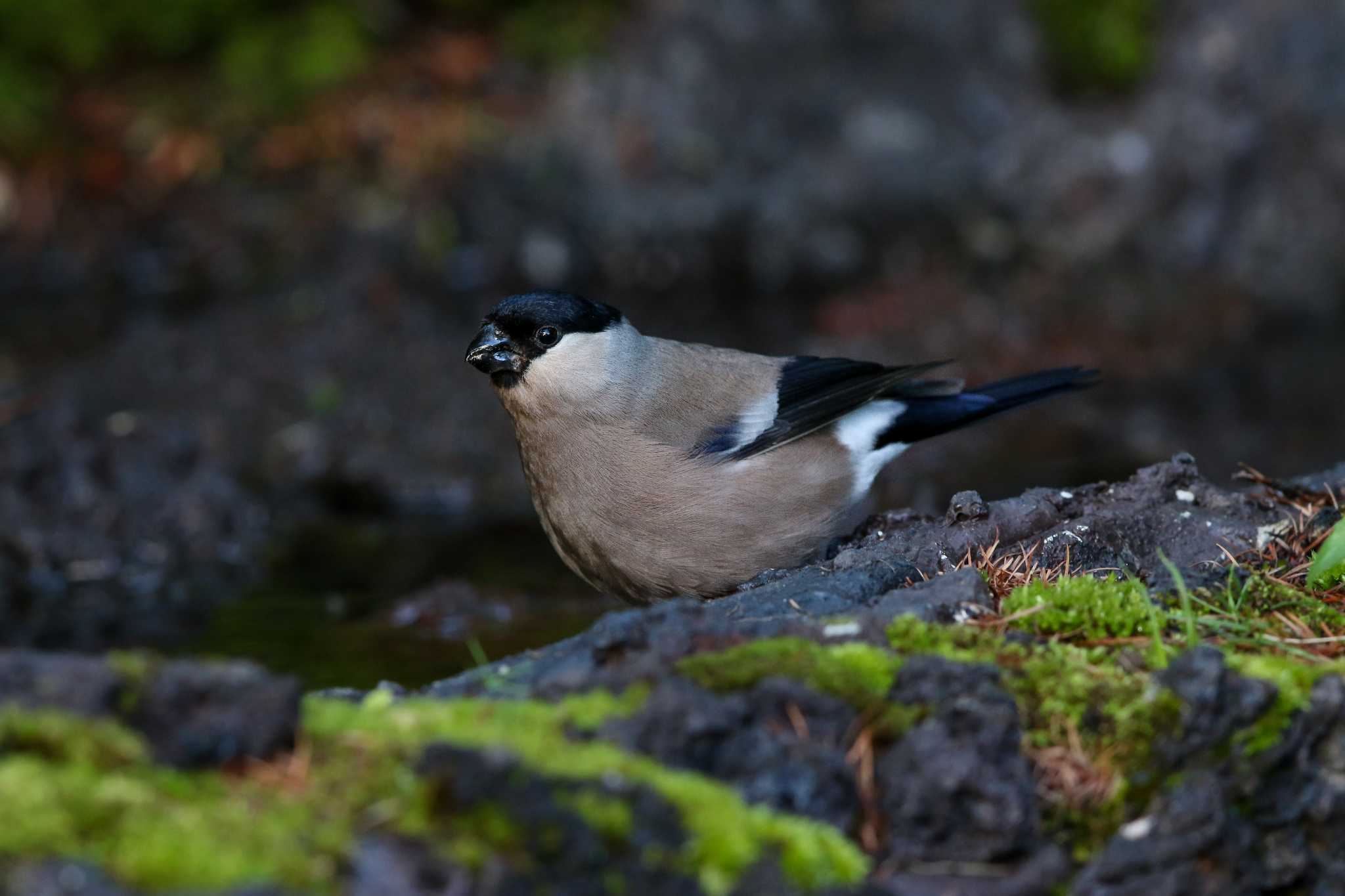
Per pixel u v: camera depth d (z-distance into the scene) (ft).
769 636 18.01
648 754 15.24
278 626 33.30
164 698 14.14
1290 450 46.68
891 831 15.69
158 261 57.77
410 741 14.62
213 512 40.50
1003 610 19.74
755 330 57.00
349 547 40.14
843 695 16.24
